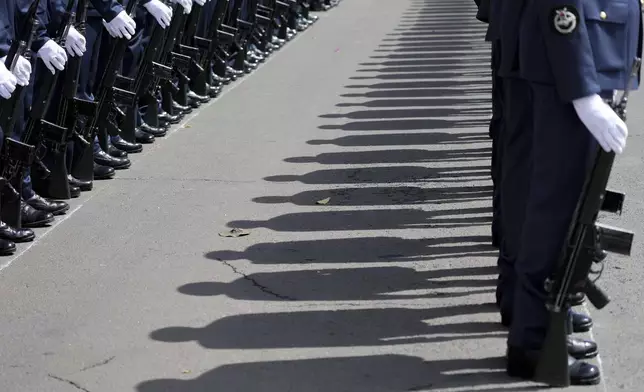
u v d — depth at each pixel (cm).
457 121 1772
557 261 782
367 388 804
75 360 859
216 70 2061
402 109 1881
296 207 1273
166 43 1644
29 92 1223
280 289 1005
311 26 3123
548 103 764
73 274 1045
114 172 1406
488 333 900
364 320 930
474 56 2536
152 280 1027
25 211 1184
